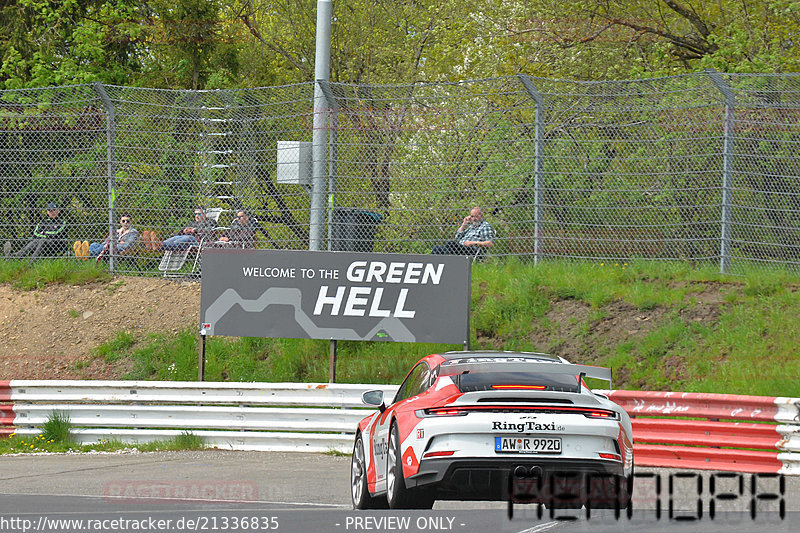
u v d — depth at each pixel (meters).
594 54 91.62
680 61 98.62
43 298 68.88
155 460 47.72
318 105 63.56
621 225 61.69
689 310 56.66
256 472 42.41
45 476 41.72
